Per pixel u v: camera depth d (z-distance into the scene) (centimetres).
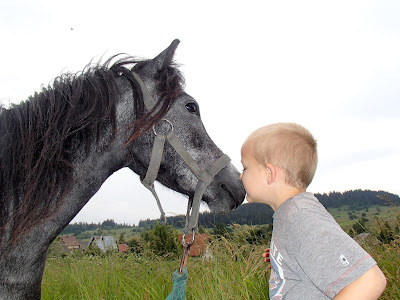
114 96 192
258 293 278
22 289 169
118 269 410
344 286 103
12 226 164
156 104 197
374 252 289
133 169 217
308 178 134
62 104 182
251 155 140
